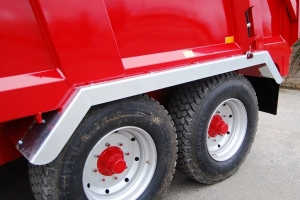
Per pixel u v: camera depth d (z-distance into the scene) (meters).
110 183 2.33
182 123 2.60
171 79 2.22
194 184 3.08
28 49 1.65
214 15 2.61
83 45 1.79
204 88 2.63
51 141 1.69
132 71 2.06
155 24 2.20
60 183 1.91
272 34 3.37
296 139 4.16
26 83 1.62
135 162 2.44
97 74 1.87
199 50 2.53
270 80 3.48
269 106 3.60
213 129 2.93
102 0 1.83
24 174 3.05
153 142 2.32
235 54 2.79
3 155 1.99
